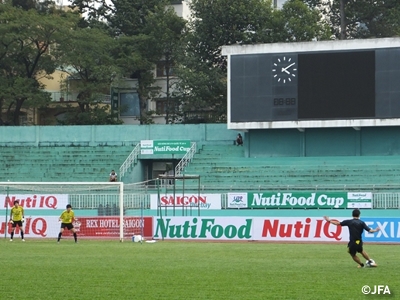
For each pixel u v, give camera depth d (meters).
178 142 59.38
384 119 50.97
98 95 69.12
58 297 16.83
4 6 67.88
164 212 46.78
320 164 54.78
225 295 16.95
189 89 67.81
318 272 21.25
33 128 64.75
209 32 68.38
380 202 45.69
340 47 51.97
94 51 68.44
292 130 56.84
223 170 56.03
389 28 74.38
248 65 53.91
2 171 60.66
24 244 34.22
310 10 70.94
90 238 38.44
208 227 36.88
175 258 25.92
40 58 70.25
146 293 17.31
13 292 17.59
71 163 60.97
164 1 74.81
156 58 72.50
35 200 45.66
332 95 52.09
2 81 68.50
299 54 52.81
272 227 35.88
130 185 49.12
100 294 17.23
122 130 63.50
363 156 54.75
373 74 51.28
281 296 16.78
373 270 21.70
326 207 46.97
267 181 54.00
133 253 28.27
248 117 53.84
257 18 68.19
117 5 75.25
